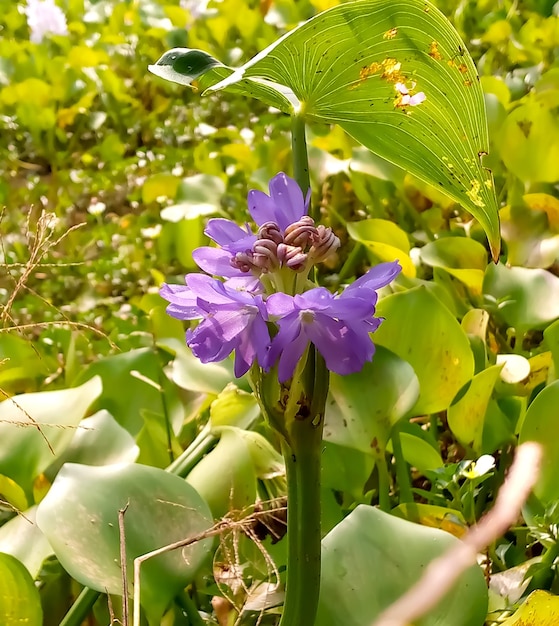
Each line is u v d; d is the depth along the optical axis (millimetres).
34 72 1201
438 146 255
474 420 376
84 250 820
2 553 268
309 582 228
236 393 383
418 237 616
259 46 1111
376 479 408
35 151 1115
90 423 376
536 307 446
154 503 296
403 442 379
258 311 200
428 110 248
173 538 289
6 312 365
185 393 452
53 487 297
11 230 863
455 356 387
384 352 364
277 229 217
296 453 219
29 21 1418
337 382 358
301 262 206
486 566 323
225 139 995
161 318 513
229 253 220
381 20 225
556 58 797
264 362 199
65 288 754
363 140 269
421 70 239
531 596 237
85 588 304
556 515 303
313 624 233
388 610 254
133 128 1122
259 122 1006
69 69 1128
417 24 227
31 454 356
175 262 762
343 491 385
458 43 227
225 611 320
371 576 267
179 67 248
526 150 543
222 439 357
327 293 189
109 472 304
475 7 1062
